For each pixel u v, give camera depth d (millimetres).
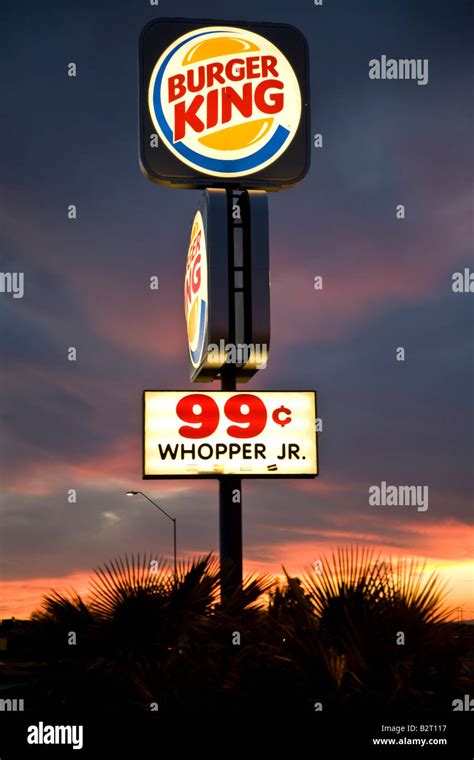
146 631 10383
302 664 8359
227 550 17234
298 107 18781
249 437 17641
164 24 18656
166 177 18234
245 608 11336
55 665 10359
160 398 17531
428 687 8312
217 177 18375
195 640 10461
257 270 17359
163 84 18500
